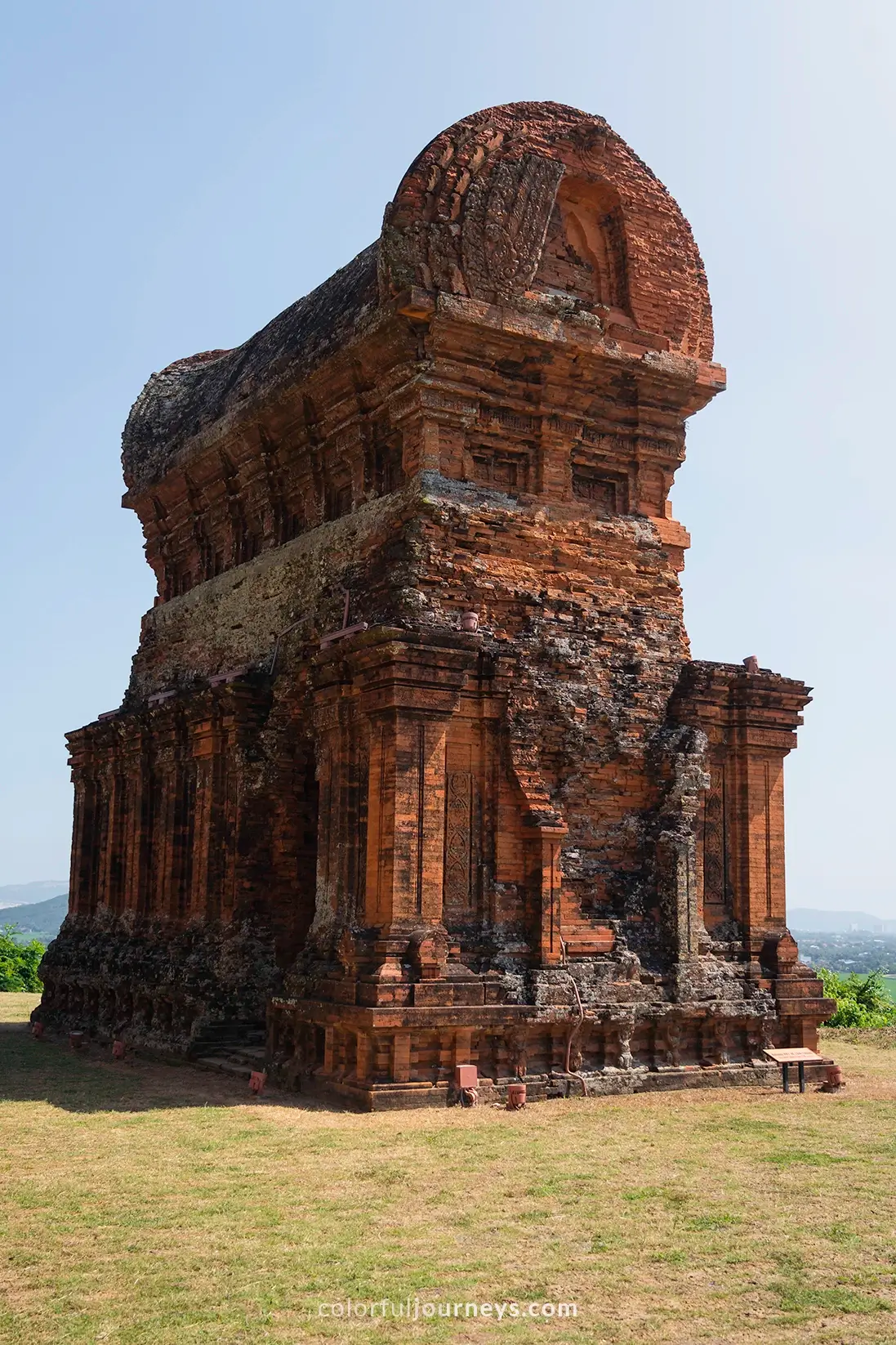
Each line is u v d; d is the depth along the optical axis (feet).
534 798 70.38
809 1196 44.55
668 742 76.84
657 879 74.90
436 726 67.21
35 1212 41.37
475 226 75.61
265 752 83.92
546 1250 37.83
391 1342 30.76
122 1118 58.70
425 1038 63.77
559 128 80.69
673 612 81.10
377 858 66.49
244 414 90.84
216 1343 30.55
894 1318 32.83
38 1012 108.37
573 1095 66.95
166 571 111.45
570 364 78.38
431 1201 43.16
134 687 112.88
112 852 104.68
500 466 77.71
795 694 81.35
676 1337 31.42
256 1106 62.18
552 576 76.48
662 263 84.02
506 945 68.33
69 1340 30.53
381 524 75.87
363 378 78.79
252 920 82.12
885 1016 143.54
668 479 83.46
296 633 83.66
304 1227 39.78
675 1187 45.65
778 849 79.92
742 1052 75.05
